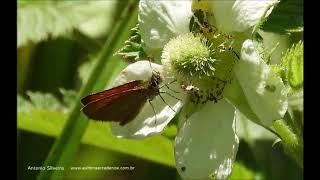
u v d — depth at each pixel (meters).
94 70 0.16
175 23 0.13
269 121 0.12
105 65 0.16
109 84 0.16
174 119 0.14
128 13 0.16
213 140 0.13
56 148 0.15
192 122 0.13
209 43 0.13
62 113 0.17
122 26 0.16
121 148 0.17
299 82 0.13
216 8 0.13
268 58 0.13
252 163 0.18
